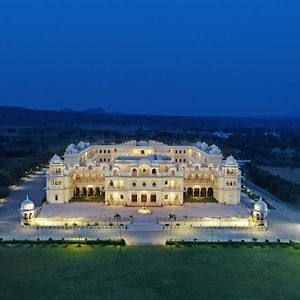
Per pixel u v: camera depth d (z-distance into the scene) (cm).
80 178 18675
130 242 12669
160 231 13762
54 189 17338
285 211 16862
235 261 11269
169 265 10944
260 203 14588
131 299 9094
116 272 10475
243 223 14475
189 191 18725
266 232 13838
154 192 17000
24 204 14338
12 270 10550
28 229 13862
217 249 12138
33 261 11131
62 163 17562
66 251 11862
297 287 9750
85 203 17338
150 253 11781
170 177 17088
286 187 19862
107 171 17700
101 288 9594
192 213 15838
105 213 15762
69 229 13900
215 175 18188
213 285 9812
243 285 9831
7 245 12275
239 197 17438
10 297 9138
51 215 15388
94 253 11738
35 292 9375
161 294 9338
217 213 15850
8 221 14800
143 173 17175
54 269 10619
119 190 17000
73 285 9738
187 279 10125
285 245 12456
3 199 18125
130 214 15625
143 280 10038
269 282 10000
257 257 11556
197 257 11519
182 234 13488
